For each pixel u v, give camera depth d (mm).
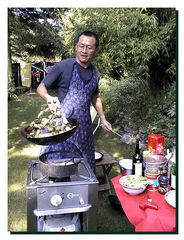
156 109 4617
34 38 8516
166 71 4520
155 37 4441
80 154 2078
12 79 8086
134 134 4512
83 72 2039
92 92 2137
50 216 1710
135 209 1468
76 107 2049
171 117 4250
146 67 4621
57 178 1632
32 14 8250
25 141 4707
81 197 1585
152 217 1382
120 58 4977
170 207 1449
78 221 1726
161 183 1591
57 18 8469
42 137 1540
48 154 1956
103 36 4902
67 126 1684
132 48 4617
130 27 4500
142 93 4961
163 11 4539
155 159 1701
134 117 4895
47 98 1852
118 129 5102
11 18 7613
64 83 2031
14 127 5484
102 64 5121
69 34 5867
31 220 1557
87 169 1778
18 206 2803
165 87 4992
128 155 4039
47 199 1544
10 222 2543
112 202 2721
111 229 2424
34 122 1766
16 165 3754
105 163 2854
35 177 1653
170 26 4188
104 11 4930
